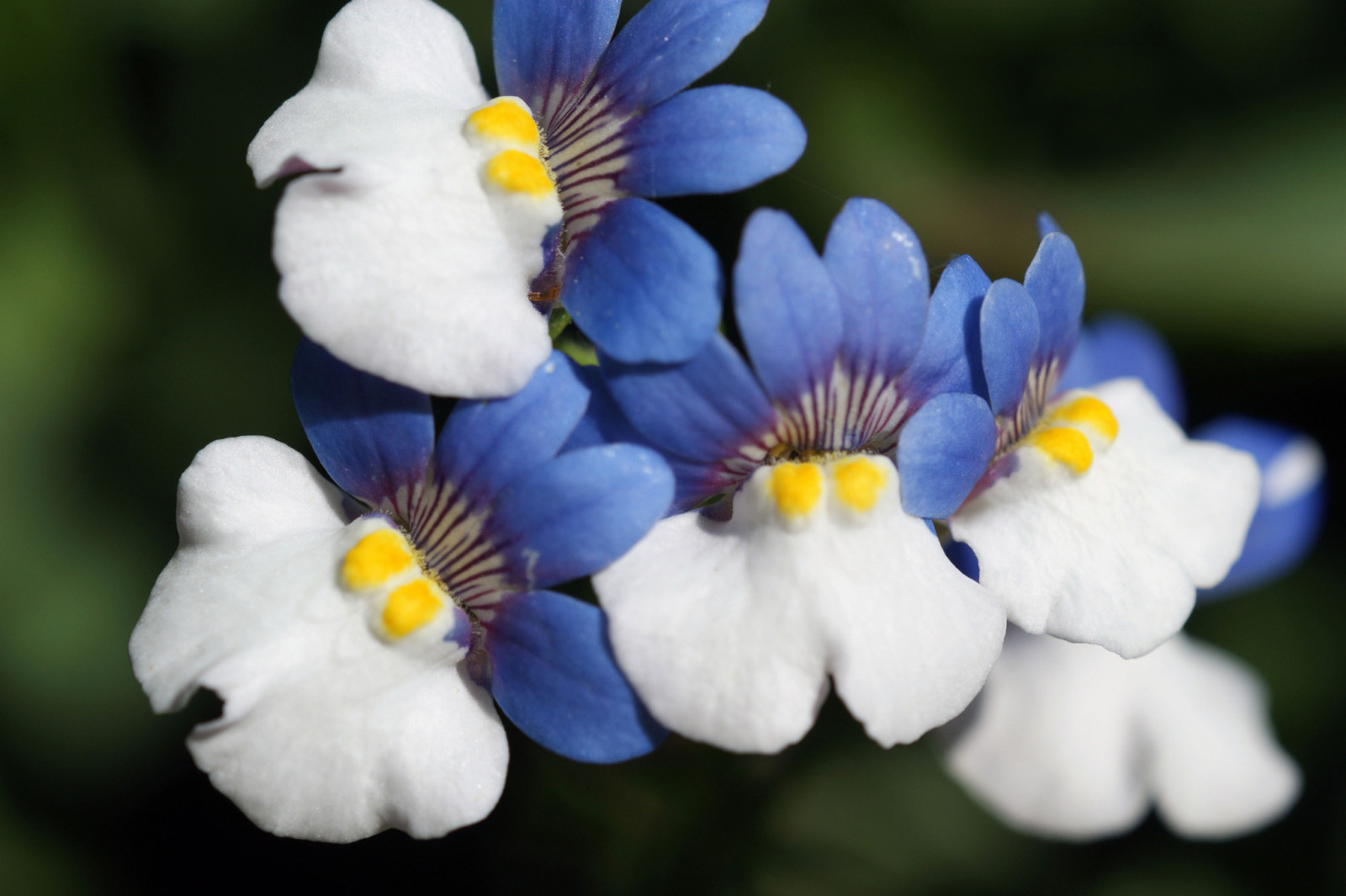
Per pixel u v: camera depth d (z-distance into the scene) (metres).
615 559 0.10
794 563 0.10
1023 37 0.18
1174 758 0.14
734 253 0.14
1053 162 0.18
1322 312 0.17
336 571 0.11
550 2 0.11
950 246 0.17
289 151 0.11
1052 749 0.14
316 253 0.10
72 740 0.15
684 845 0.13
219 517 0.11
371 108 0.11
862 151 0.17
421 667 0.11
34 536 0.15
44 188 0.16
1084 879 0.16
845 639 0.10
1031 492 0.11
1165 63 0.18
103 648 0.15
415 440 0.11
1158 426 0.12
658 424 0.11
